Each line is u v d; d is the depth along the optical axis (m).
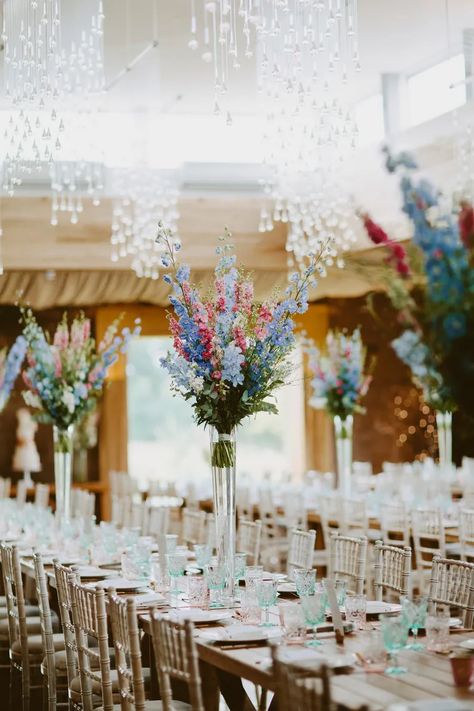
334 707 3.02
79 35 10.01
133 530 7.23
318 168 11.16
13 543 8.09
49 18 9.23
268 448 22.73
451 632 4.24
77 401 8.33
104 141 13.09
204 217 14.02
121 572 6.23
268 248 14.23
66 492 8.38
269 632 4.26
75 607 4.68
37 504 11.02
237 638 4.15
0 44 9.72
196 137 13.79
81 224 13.63
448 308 10.59
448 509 9.20
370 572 8.69
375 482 12.34
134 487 12.73
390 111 11.88
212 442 5.36
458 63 11.00
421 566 8.03
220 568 5.08
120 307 14.63
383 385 13.85
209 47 10.44
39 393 8.32
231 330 5.20
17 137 10.60
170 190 12.76
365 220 12.35
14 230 13.52
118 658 4.22
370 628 4.31
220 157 13.92
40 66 8.73
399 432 13.96
